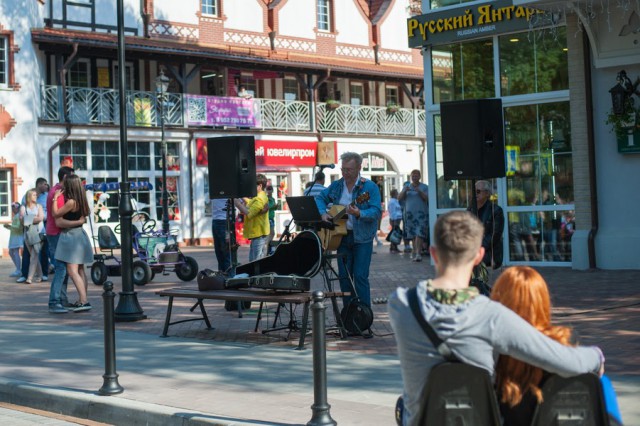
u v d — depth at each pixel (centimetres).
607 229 1580
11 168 2959
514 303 353
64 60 3228
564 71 1683
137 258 1805
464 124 918
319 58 3912
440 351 339
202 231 3453
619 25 1534
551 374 337
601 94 1582
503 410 344
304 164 3784
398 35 4328
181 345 954
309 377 759
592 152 1583
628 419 571
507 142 1744
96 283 1762
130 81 3388
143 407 665
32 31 3000
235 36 3700
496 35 1745
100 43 3094
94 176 3184
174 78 3528
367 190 957
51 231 1307
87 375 803
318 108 3853
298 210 951
